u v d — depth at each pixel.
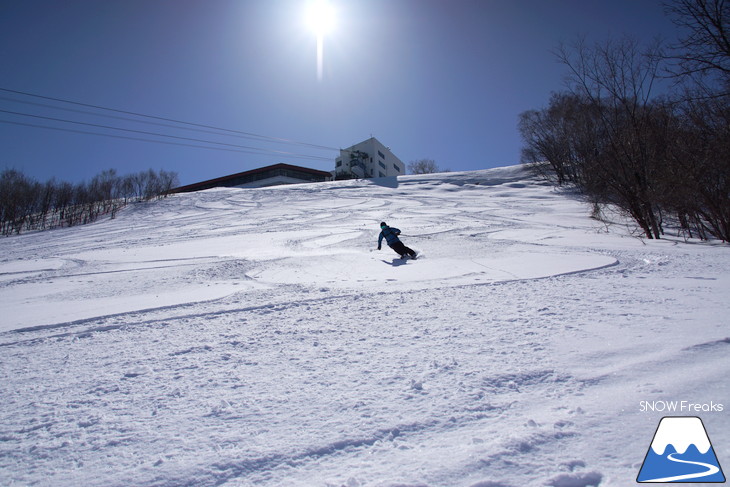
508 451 1.87
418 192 38.50
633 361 2.81
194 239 16.95
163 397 2.74
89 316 5.51
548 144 39.69
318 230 18.03
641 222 13.30
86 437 2.25
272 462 1.92
